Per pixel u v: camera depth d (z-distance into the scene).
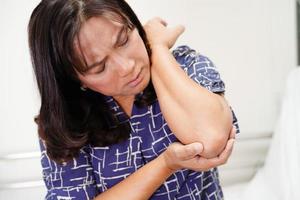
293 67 1.62
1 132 1.49
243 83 1.60
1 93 1.45
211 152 0.53
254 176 1.59
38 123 0.62
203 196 0.74
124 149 0.66
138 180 0.60
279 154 1.38
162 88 0.57
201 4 1.48
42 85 0.57
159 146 0.66
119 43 0.52
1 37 1.40
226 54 1.55
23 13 1.40
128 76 0.55
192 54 0.66
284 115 1.42
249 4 1.52
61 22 0.50
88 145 0.66
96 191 0.69
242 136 1.66
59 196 0.66
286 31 1.58
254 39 1.56
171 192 0.69
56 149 0.62
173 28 0.64
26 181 1.55
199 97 0.54
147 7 1.46
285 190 1.28
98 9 0.50
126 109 0.66
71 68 0.54
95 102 0.63
